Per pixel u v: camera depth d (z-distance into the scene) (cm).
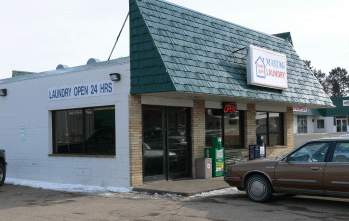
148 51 1076
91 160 1223
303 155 852
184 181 1220
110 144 1198
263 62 1355
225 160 1398
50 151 1356
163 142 1230
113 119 1188
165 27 1149
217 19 1447
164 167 1229
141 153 1142
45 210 865
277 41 1741
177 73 1048
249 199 935
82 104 1250
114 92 1159
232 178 941
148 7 1151
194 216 769
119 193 1081
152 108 1199
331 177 795
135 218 764
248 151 1557
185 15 1286
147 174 1175
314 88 1712
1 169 1304
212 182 1196
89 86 1230
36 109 1395
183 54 1127
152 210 838
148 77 1068
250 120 1579
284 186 863
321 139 841
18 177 1447
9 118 1485
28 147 1420
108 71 1179
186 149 1312
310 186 823
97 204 925
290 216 756
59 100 1319
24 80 1436
